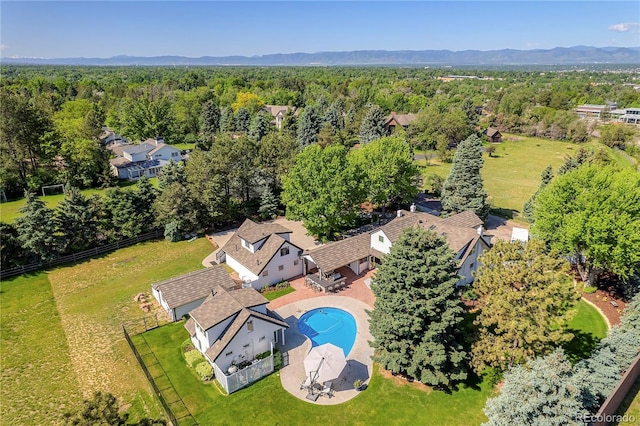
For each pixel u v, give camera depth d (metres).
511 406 20.00
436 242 27.83
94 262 46.06
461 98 164.38
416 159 97.25
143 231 52.03
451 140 107.06
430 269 26.53
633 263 33.53
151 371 28.94
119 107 127.50
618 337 25.77
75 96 163.00
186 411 25.36
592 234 34.00
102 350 31.38
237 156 57.19
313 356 26.86
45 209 44.53
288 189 49.06
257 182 61.78
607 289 38.28
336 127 115.56
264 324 29.98
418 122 108.56
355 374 28.69
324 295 39.00
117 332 33.56
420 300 26.30
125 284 41.22
